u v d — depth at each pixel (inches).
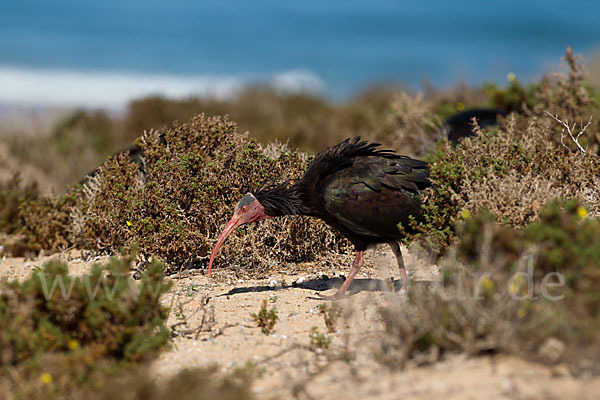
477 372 485.7
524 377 469.1
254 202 775.7
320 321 657.6
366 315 655.1
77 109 2027.6
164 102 1813.5
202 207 858.8
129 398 460.1
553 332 486.9
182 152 904.9
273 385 513.7
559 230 521.7
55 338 525.3
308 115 1919.3
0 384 488.7
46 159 1649.9
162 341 569.6
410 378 492.7
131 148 1047.0
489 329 501.7
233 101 2010.3
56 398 476.7
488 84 1503.4
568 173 759.1
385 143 1362.0
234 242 863.7
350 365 534.3
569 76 1114.1
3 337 505.4
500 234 542.9
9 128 1824.6
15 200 1099.9
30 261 984.3
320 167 743.1
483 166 752.3
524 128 1088.2
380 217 723.4
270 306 714.2
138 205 856.9
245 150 867.4
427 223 721.6
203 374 503.5
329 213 738.2
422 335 520.1
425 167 754.2
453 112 1393.9
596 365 466.0
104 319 539.2
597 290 485.1
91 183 1015.0
